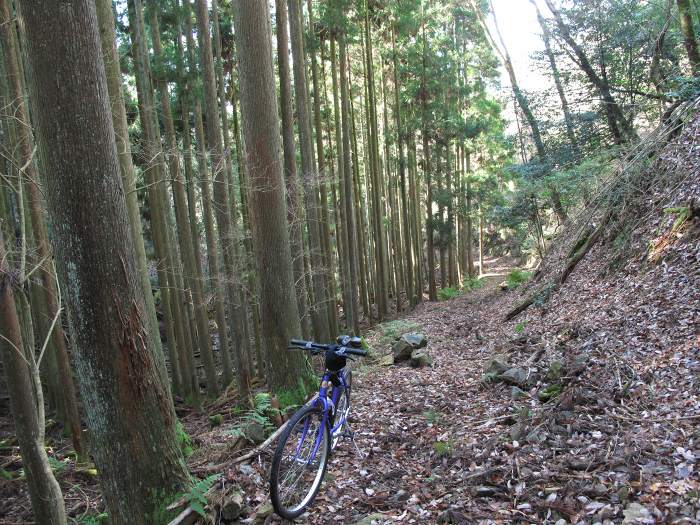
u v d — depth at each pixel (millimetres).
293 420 3729
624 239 9492
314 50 15188
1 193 8141
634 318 6695
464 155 28625
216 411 12234
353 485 4277
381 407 6625
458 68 24250
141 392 3580
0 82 7797
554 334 8328
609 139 14562
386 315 20875
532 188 15547
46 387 13094
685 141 9281
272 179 6652
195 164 13859
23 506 7164
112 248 3439
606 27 13586
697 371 4734
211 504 3893
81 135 3309
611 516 3098
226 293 12586
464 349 10820
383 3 18547
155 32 11891
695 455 3504
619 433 4184
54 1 3203
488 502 3609
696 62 10797
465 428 5258
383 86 23453
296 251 12695
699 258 6832
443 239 24469
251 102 6629
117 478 3580
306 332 12836
